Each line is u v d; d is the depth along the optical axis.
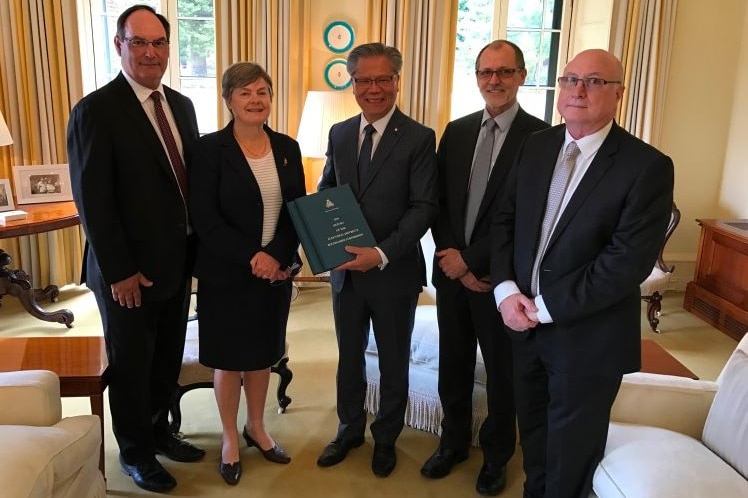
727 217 4.42
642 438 1.77
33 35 3.91
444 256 2.13
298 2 4.07
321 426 2.71
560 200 1.74
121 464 2.34
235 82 2.01
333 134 2.26
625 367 1.71
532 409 1.95
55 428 1.69
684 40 4.27
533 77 4.52
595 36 4.23
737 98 4.30
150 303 2.09
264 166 2.13
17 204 3.51
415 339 2.66
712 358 3.54
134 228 2.00
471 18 4.38
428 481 2.36
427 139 2.12
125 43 1.94
